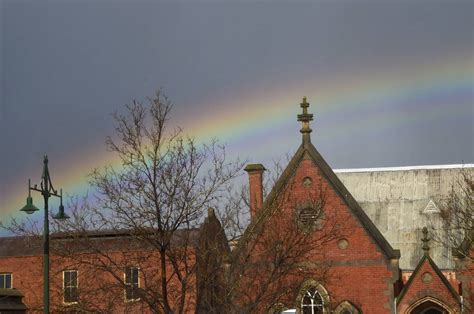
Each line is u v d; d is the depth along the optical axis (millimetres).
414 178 70438
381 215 68812
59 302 44062
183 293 39000
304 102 58688
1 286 61969
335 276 53781
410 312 55375
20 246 62625
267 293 43156
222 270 41750
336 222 52125
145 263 46469
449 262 64500
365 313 55469
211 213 45781
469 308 53812
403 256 65750
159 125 43344
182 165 44188
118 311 46312
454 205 59875
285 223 48031
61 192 37812
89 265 44281
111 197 42250
